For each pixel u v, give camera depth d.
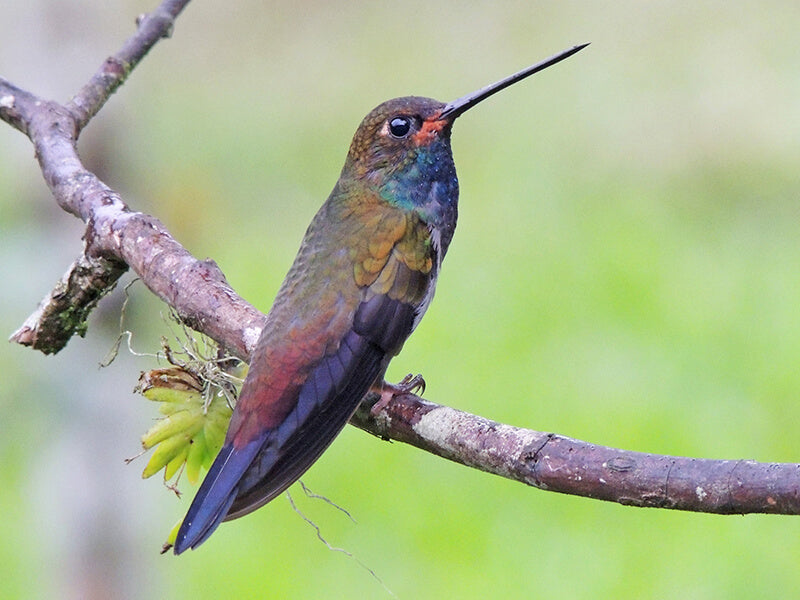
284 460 6.21
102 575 10.70
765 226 18.09
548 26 22.39
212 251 17.53
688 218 18.30
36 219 10.17
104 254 7.00
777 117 19.83
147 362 10.41
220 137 20.78
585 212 18.58
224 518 5.91
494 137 20.72
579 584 11.99
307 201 19.41
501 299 16.16
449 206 7.56
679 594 11.87
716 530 12.23
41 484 10.98
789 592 11.76
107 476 10.55
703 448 13.53
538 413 14.06
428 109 7.51
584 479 5.22
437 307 15.96
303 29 22.39
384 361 6.86
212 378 6.38
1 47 10.56
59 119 7.79
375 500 12.86
